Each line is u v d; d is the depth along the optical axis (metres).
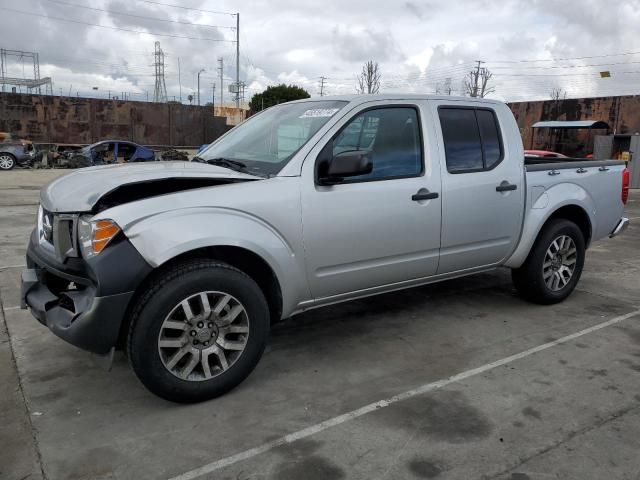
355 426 3.12
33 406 3.30
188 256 3.29
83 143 37.81
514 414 3.26
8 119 35.69
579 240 5.32
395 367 3.91
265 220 3.45
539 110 35.47
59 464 2.73
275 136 4.05
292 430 3.07
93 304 2.97
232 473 2.69
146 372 3.12
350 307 5.21
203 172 3.54
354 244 3.85
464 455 2.85
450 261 4.47
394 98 4.15
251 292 3.38
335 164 3.54
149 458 2.80
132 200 3.36
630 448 2.92
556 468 2.74
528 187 4.88
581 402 3.41
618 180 5.75
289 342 4.36
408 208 4.07
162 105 39.66
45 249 3.51
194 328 3.23
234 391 3.52
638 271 6.86
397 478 2.66
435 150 4.27
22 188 15.88
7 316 4.82
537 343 4.37
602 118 32.59
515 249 4.93
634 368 3.92
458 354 4.14
